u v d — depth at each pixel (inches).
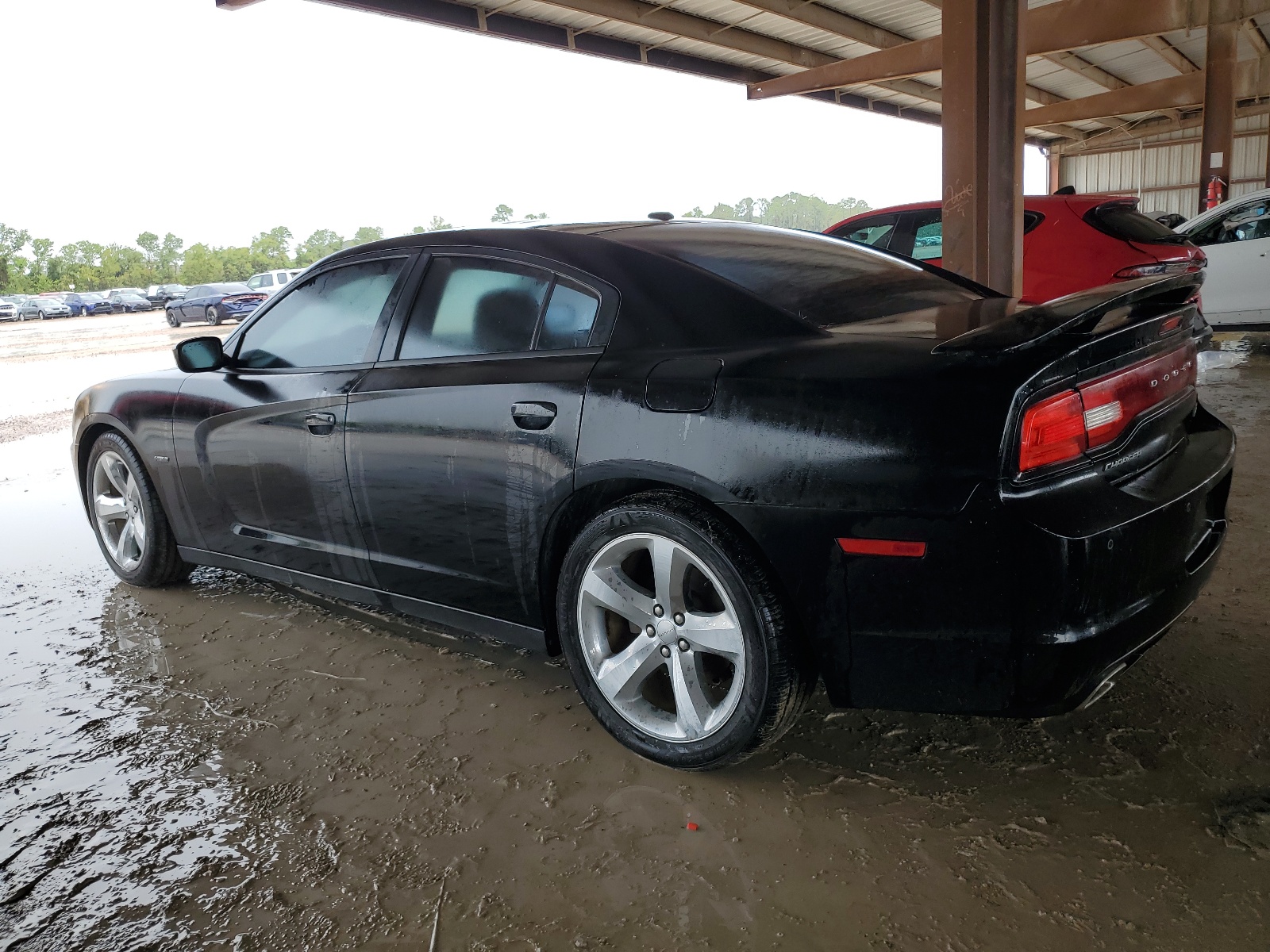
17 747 96.3
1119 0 534.6
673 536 78.7
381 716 98.7
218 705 103.3
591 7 466.0
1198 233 336.8
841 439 70.7
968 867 68.6
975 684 70.5
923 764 82.9
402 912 67.8
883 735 88.4
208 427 123.2
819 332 79.6
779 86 661.9
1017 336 68.4
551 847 74.4
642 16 495.2
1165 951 59.0
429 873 72.1
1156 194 1387.8
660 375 80.6
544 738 92.1
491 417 91.3
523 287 95.3
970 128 243.6
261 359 121.0
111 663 117.1
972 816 74.8
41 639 127.3
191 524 132.4
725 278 87.4
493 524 93.3
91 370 581.9
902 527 69.1
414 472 98.9
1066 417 67.2
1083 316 67.1
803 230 116.3
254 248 4783.5
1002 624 68.1
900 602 70.5
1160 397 79.0
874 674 73.5
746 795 80.0
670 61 586.6
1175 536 73.7
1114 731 85.7
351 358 108.7
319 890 70.9
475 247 101.3
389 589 108.8
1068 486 67.5
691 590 85.5
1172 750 81.8
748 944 62.3
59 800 86.0
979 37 239.9
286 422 112.6
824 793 79.7
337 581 115.2
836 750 86.2
